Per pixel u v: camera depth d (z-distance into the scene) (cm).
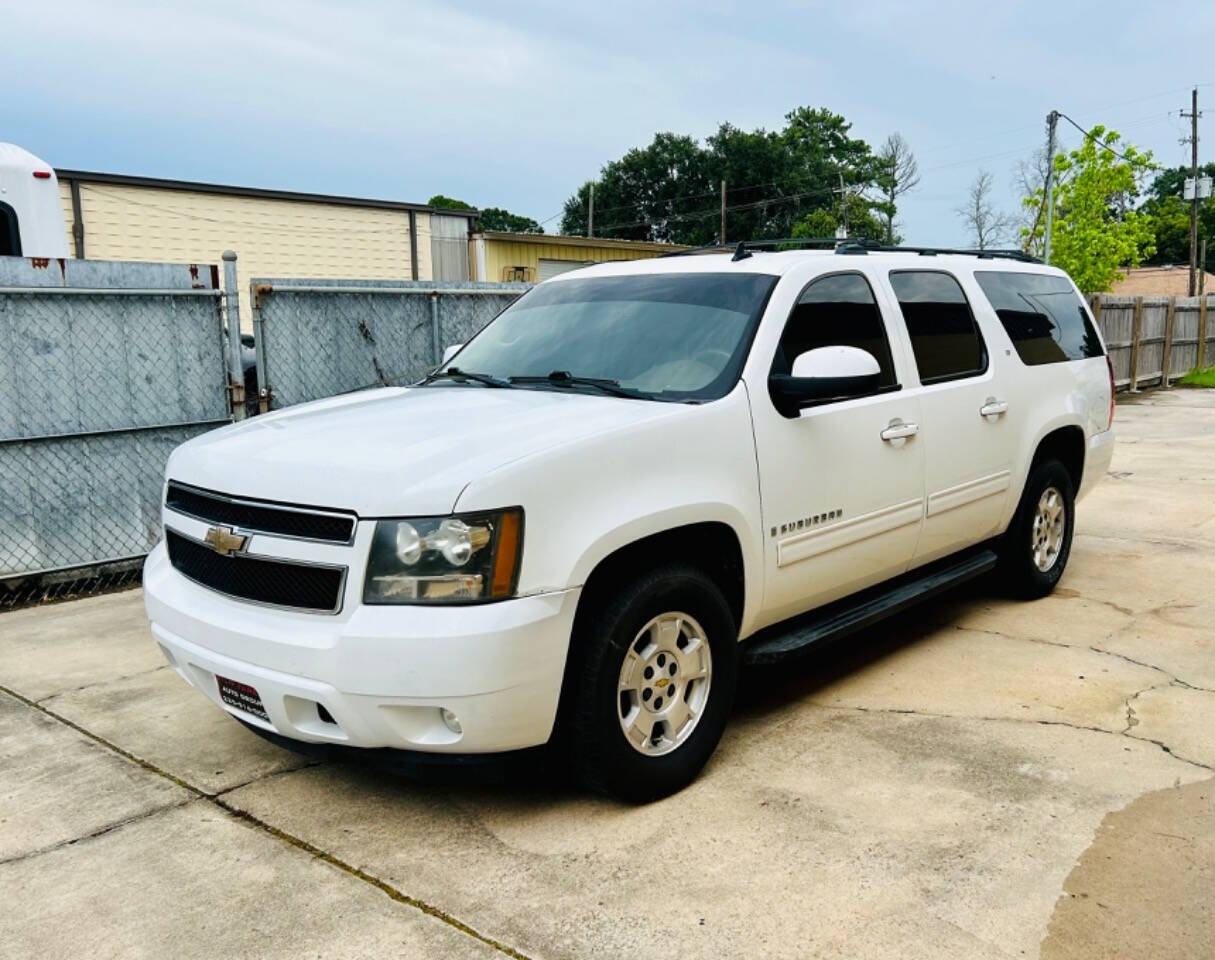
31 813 364
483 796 371
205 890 312
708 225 6588
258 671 328
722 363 400
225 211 1911
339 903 304
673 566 360
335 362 798
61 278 648
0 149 920
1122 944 273
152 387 695
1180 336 2198
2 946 287
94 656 535
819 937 279
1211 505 866
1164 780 366
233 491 347
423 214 2248
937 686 465
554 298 491
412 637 304
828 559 427
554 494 323
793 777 376
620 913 294
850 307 455
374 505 313
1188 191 4581
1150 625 548
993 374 528
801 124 6812
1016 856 317
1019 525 570
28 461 644
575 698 337
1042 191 3872
